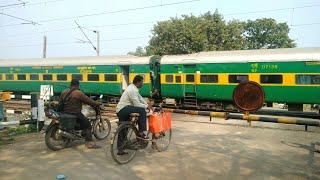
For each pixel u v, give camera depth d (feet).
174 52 145.07
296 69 54.60
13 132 33.65
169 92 68.64
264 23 198.29
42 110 34.55
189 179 19.47
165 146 27.20
